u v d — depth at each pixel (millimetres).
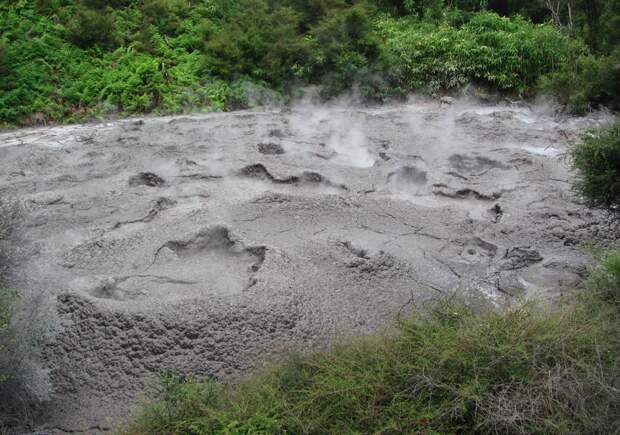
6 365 4266
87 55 14484
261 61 15203
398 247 6676
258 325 5121
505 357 3863
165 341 4938
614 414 3516
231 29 15766
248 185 8625
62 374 4758
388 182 8891
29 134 11922
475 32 16547
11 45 13844
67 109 13242
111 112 13469
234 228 6871
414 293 5820
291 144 10633
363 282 5934
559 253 6816
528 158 9859
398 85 15836
